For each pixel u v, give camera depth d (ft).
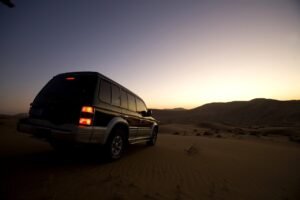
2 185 8.70
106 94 13.58
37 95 13.74
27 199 7.53
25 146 18.83
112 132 14.34
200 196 9.46
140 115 19.76
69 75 13.67
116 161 14.88
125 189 9.39
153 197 8.75
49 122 11.93
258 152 28.25
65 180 10.00
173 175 12.69
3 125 44.09
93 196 8.26
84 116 11.36
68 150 18.01
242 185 11.91
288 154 28.30
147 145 25.36
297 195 10.89
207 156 20.86
